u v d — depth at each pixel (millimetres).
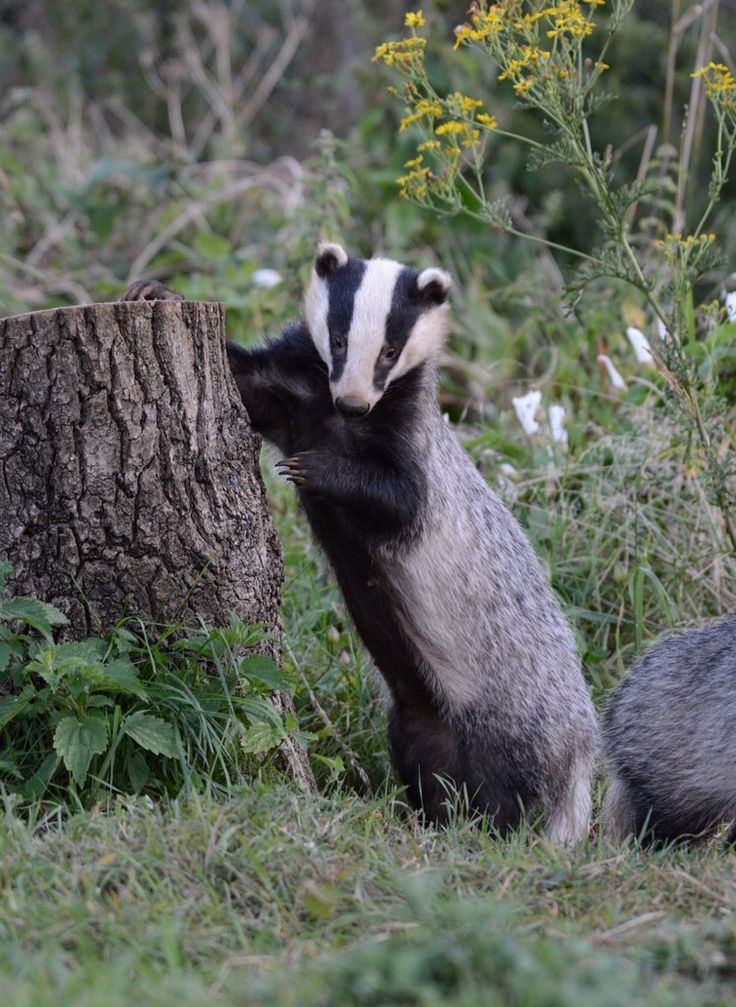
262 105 26469
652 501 12766
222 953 6047
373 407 9547
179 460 8594
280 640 9344
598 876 7137
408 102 11516
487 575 10062
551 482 13078
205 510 8719
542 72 10578
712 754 9508
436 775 10156
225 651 8609
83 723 8109
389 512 9484
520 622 10180
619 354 15180
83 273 18641
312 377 9992
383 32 23281
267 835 7184
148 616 8617
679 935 6074
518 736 10070
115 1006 5027
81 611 8547
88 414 8422
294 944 6094
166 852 6922
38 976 5398
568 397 14938
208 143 24672
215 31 25297
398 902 6527
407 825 8750
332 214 15805
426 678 10125
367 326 9562
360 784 10445
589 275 11297
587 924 6441
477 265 18172
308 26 26844
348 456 9508
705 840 9812
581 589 12406
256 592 9000
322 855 7051
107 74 26484
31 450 8453
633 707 10008
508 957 5441
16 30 28469
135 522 8539
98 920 6203
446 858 7320
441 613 9891
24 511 8500
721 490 11406
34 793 8016
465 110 11492
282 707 9234
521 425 14062
